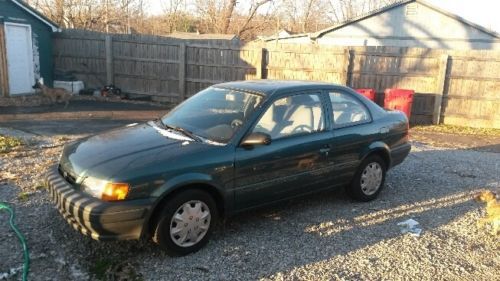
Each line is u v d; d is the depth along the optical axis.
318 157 4.85
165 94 14.95
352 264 3.97
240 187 4.24
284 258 4.02
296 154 4.62
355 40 23.69
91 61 15.54
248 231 4.57
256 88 4.83
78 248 4.02
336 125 5.11
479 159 8.38
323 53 13.19
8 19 13.55
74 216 3.66
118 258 3.88
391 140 5.71
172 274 3.67
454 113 12.48
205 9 42.12
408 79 12.66
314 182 4.91
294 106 4.77
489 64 11.92
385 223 4.93
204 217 4.06
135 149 4.04
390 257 4.13
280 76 13.76
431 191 6.16
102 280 3.54
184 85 14.64
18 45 14.20
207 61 14.33
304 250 4.20
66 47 15.73
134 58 15.02
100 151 4.05
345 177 5.26
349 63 13.03
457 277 3.83
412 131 11.54
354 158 5.28
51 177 4.11
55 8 30.20
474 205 5.64
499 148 9.74
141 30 42.53
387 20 22.95
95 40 15.27
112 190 3.55
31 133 8.89
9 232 4.25
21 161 6.68
